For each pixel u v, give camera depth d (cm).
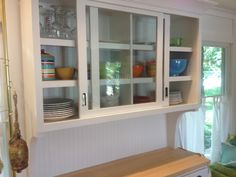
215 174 250
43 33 133
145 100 179
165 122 226
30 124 138
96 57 152
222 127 295
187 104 199
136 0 158
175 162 188
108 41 158
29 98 137
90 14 145
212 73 282
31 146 144
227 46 296
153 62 181
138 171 173
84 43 142
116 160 195
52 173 165
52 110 137
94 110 150
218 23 276
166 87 186
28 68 134
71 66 144
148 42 180
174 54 197
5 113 140
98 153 186
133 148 205
